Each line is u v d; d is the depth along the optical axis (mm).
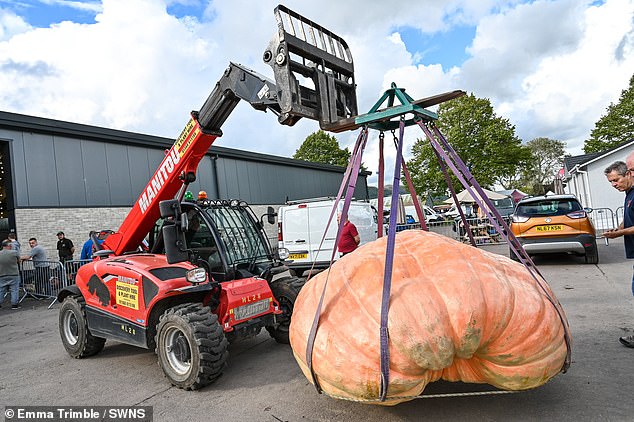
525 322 2662
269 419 3367
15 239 11297
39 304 10406
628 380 3562
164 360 4234
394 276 2783
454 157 3242
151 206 5289
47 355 5789
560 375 3752
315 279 3342
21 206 11648
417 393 2656
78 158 13023
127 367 5012
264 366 4672
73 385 4512
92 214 13156
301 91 3662
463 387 3566
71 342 5637
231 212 5418
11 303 10695
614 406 3148
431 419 3125
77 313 5414
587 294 6695
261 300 4680
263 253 5461
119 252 5730
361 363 2549
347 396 2674
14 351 6164
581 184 27156
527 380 2699
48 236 12125
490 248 14328
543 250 9250
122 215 13914
